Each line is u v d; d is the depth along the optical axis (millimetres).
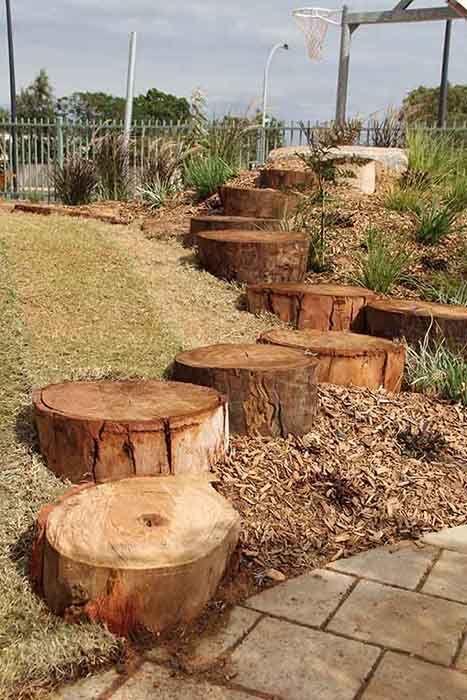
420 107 11977
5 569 2889
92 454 3305
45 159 13742
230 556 2918
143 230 7750
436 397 4891
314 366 4066
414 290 6457
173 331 5180
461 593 2996
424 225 7164
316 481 3709
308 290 5668
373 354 4668
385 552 3283
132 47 12211
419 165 8859
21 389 4164
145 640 2598
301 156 7277
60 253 6305
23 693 2367
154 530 2742
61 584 2596
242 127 11055
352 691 2408
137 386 3818
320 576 3072
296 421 4016
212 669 2488
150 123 12852
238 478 3588
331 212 7484
